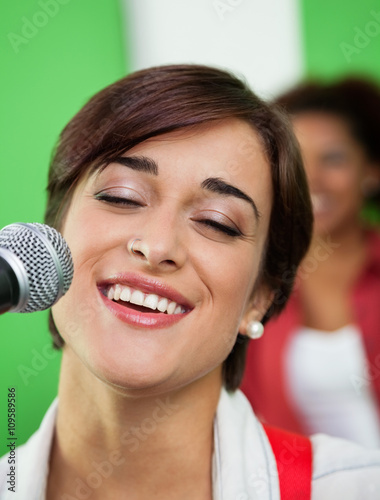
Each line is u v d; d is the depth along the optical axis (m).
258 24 3.89
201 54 3.94
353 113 3.46
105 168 1.47
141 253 1.40
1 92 3.66
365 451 1.73
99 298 1.43
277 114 1.62
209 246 1.46
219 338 1.49
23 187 3.70
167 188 1.44
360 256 3.30
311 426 3.12
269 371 3.13
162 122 1.46
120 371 1.38
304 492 1.60
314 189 3.41
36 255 1.12
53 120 3.74
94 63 3.82
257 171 1.54
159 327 1.42
